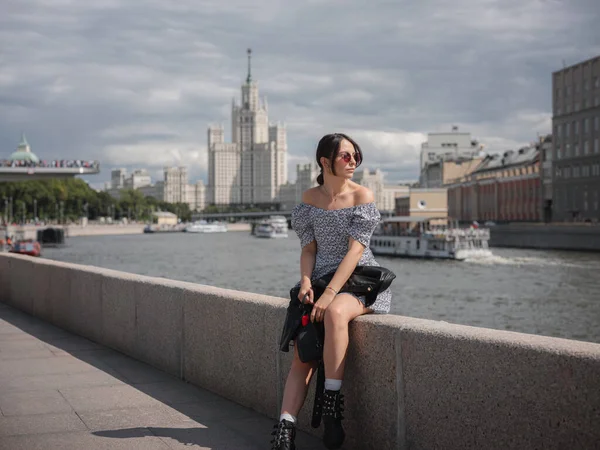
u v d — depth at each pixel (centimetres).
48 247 11806
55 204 18075
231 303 611
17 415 571
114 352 863
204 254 9556
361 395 457
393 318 442
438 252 7281
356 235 449
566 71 9800
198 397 630
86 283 973
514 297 4072
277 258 8544
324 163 466
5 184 16775
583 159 9494
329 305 439
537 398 344
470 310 3591
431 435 404
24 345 920
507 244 9625
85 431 524
